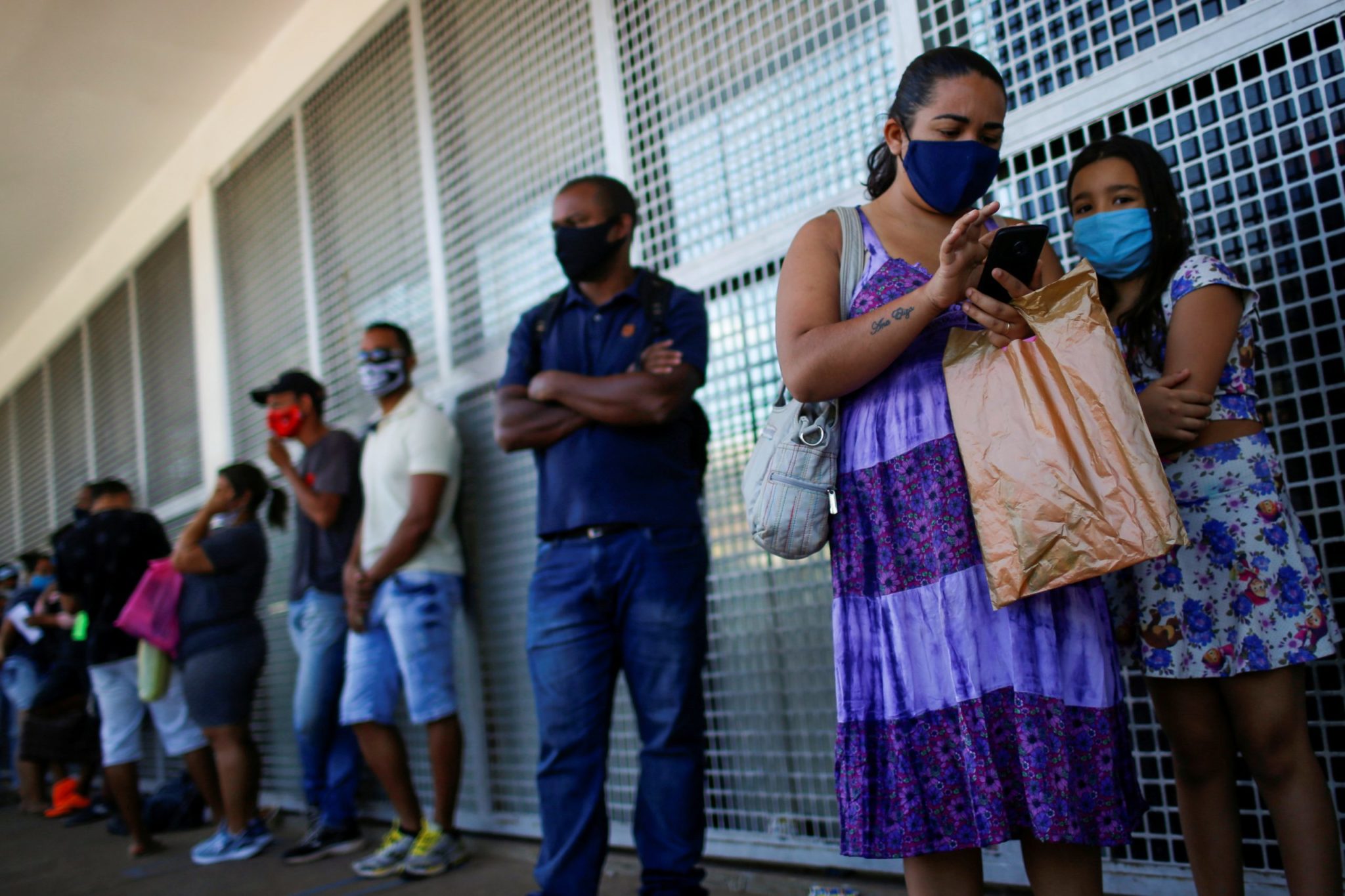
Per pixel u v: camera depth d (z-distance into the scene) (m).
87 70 4.66
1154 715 1.89
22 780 5.64
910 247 1.37
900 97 1.39
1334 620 1.48
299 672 3.51
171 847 4.09
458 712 3.40
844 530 1.34
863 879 2.29
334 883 3.06
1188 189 1.85
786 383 1.32
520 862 3.03
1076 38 2.01
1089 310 1.23
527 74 3.28
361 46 4.08
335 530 3.48
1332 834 1.42
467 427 3.48
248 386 4.99
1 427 8.57
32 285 7.28
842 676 1.31
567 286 2.48
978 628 1.23
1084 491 1.18
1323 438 1.72
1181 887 1.83
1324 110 1.67
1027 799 1.18
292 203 4.58
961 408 1.26
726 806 2.60
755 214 2.57
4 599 6.85
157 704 3.96
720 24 2.67
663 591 2.20
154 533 4.16
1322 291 1.71
